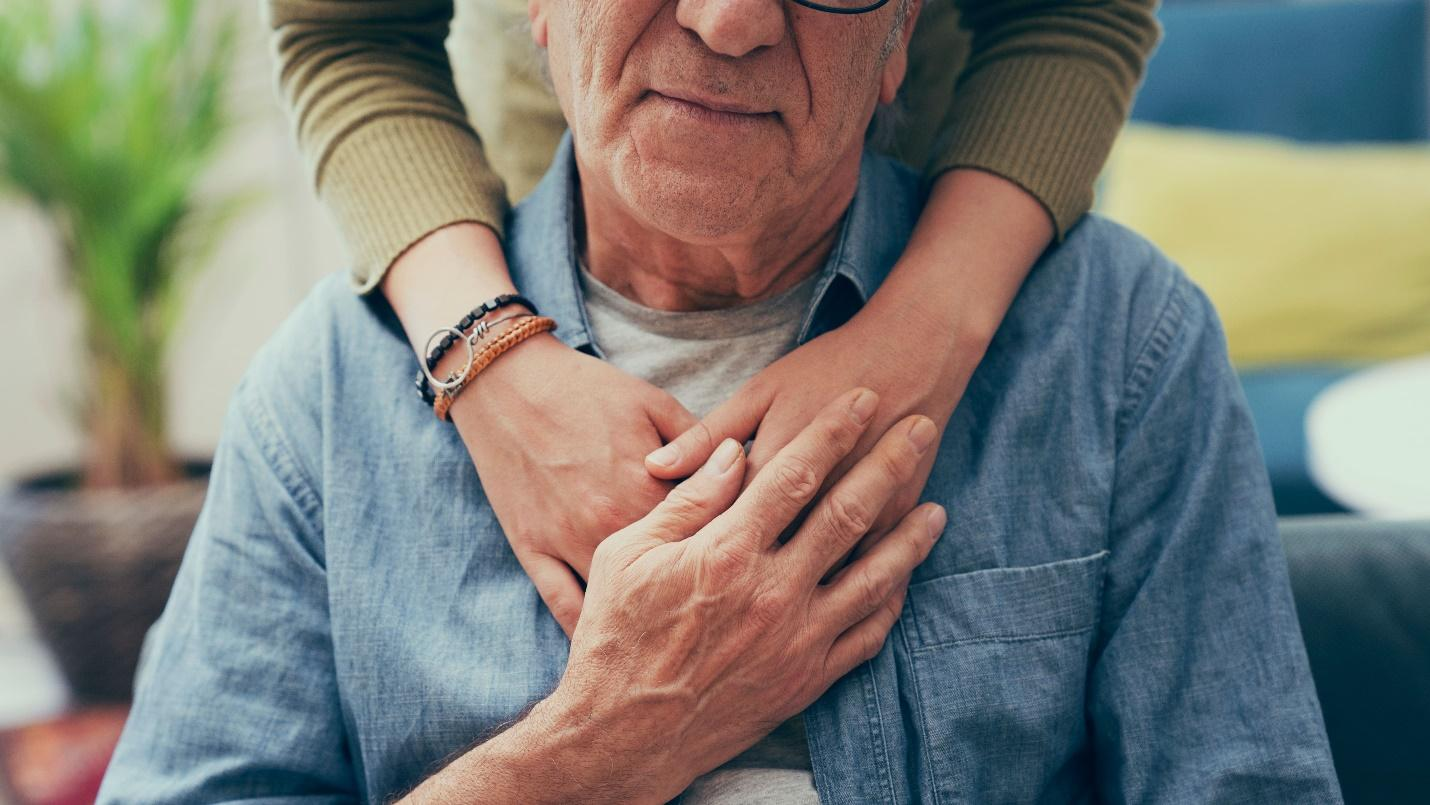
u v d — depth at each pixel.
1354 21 2.57
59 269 2.21
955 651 0.86
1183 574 0.89
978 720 0.85
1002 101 0.98
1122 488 0.91
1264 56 2.59
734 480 0.81
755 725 0.82
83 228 2.10
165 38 2.10
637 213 0.82
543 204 1.00
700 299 0.95
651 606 0.78
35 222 2.72
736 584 0.78
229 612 0.92
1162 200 2.43
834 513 0.80
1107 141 0.99
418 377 0.91
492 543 0.89
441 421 0.93
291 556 0.93
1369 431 1.77
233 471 0.96
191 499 2.09
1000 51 1.03
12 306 2.75
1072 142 0.96
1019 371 0.92
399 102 1.02
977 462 0.90
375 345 0.97
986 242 0.91
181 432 2.80
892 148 1.13
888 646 0.86
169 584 2.08
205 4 2.18
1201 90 2.61
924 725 0.85
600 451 0.84
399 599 0.89
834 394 0.83
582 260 0.99
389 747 0.87
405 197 0.97
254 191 2.31
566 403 0.85
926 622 0.86
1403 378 1.96
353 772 0.92
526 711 0.84
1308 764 0.83
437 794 0.82
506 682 0.85
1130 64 1.03
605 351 0.95
